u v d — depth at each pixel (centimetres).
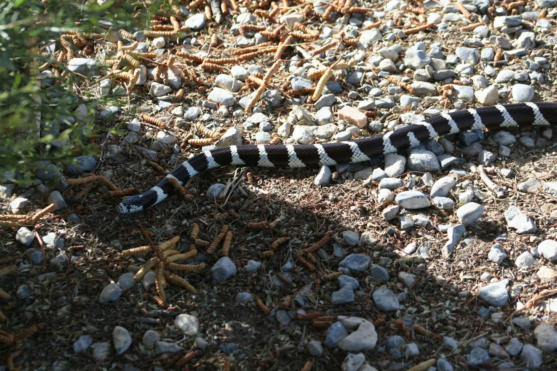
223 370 115
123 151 146
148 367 116
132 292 124
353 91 158
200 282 126
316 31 172
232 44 171
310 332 120
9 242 130
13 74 113
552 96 155
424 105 155
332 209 137
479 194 138
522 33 167
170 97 157
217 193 139
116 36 164
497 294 123
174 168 145
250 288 125
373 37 169
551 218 133
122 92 157
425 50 165
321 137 149
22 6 110
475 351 117
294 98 158
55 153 119
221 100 157
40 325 119
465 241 131
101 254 129
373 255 130
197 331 119
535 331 119
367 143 144
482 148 147
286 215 136
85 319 120
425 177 141
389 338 118
